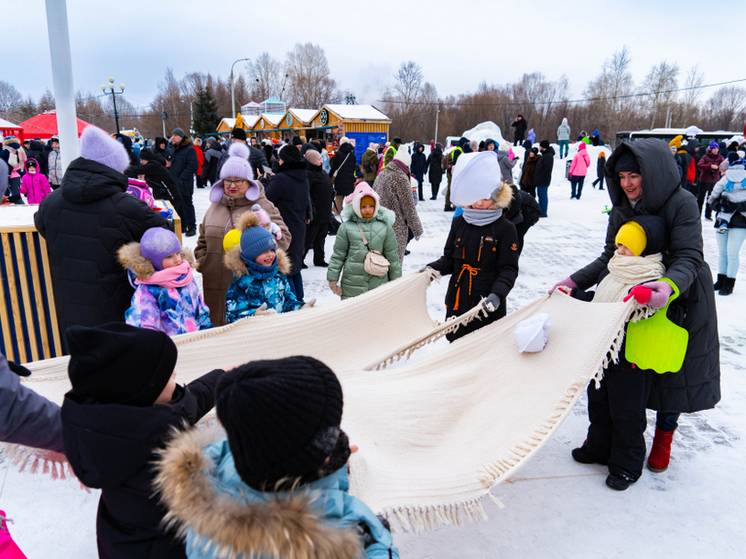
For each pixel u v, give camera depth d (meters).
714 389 3.14
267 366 1.27
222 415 1.23
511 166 10.35
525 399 2.75
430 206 16.38
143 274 3.13
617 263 3.04
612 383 3.13
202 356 3.05
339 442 1.35
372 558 1.33
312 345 3.39
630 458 3.16
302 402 1.20
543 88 73.12
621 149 3.05
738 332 5.75
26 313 4.20
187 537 1.38
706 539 2.80
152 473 1.57
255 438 1.19
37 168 13.02
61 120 4.55
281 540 1.18
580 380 2.64
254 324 3.22
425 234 11.39
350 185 11.98
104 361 1.55
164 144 11.20
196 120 56.94
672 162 2.96
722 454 3.58
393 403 2.74
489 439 2.56
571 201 17.09
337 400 1.28
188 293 3.31
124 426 1.55
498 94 74.38
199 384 2.03
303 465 1.23
